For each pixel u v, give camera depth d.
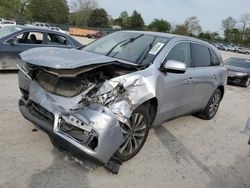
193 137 5.17
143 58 4.18
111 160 3.50
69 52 3.69
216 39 87.56
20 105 3.87
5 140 3.91
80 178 3.30
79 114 3.12
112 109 3.21
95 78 3.31
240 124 6.57
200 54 5.43
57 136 3.19
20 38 8.37
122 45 4.60
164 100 4.21
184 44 4.91
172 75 4.31
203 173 3.93
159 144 4.57
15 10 74.94
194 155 4.44
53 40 9.07
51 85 3.43
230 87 12.49
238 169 4.23
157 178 3.59
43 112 3.42
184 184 3.57
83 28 57.50
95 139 3.12
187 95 4.91
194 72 5.02
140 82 3.55
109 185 3.27
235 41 90.00
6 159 3.46
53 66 3.07
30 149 3.75
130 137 3.73
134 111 3.62
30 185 3.06
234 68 13.12
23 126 4.41
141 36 4.79
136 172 3.62
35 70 3.63
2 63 8.04
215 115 6.92
